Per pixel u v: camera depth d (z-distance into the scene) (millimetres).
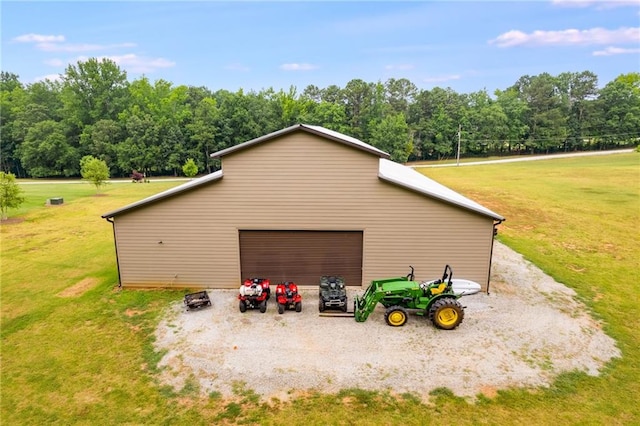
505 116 76062
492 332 10180
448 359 8953
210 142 62562
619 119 78625
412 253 12797
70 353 9422
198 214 12688
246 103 66938
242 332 10227
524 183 37188
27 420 7203
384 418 7109
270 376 8375
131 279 13336
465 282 12523
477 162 64812
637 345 9625
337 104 71812
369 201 12445
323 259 13047
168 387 8078
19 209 28188
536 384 8070
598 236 19469
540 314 11195
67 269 15523
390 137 67062
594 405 7453
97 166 36625
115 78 69375
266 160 12227
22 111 68188
